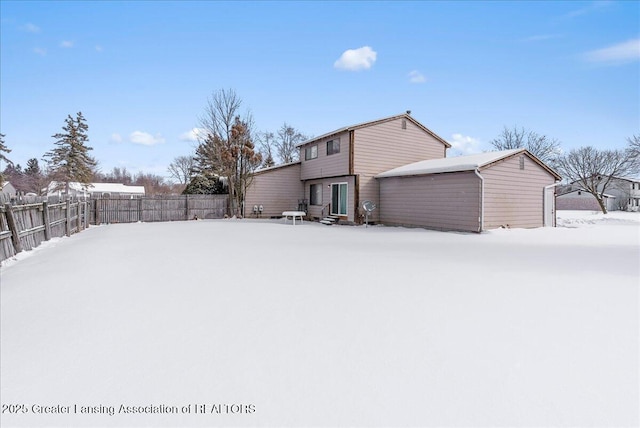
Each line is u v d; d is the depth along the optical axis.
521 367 2.30
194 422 1.77
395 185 15.93
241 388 2.07
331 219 17.42
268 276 4.98
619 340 2.73
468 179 12.55
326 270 5.41
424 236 10.99
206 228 14.06
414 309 3.48
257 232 12.27
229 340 2.76
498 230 12.39
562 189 39.62
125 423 1.77
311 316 3.29
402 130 17.58
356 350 2.57
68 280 4.80
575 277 4.91
